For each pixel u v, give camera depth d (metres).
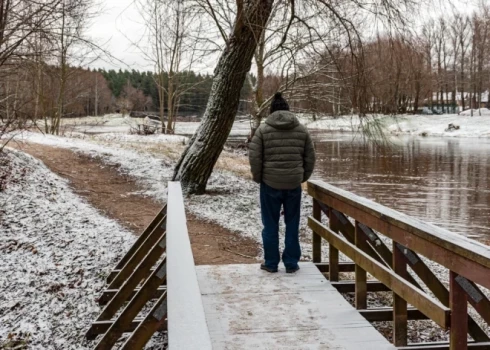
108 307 4.51
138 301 3.88
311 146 4.80
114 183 11.29
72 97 27.69
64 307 5.12
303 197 11.12
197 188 10.27
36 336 4.60
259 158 4.67
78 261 6.21
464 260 2.47
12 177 9.58
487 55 55.09
